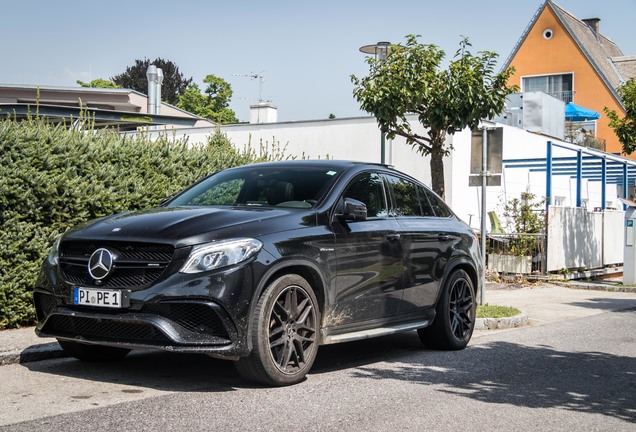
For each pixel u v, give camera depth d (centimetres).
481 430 470
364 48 1457
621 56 5347
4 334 748
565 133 3306
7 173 775
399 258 699
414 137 1188
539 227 1841
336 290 620
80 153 854
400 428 468
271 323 565
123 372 621
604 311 1216
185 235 545
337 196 652
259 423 468
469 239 827
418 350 783
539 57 4588
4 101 2531
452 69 1116
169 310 529
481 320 970
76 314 553
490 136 1095
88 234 574
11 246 782
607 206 2995
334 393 560
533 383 619
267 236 568
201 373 621
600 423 496
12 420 464
